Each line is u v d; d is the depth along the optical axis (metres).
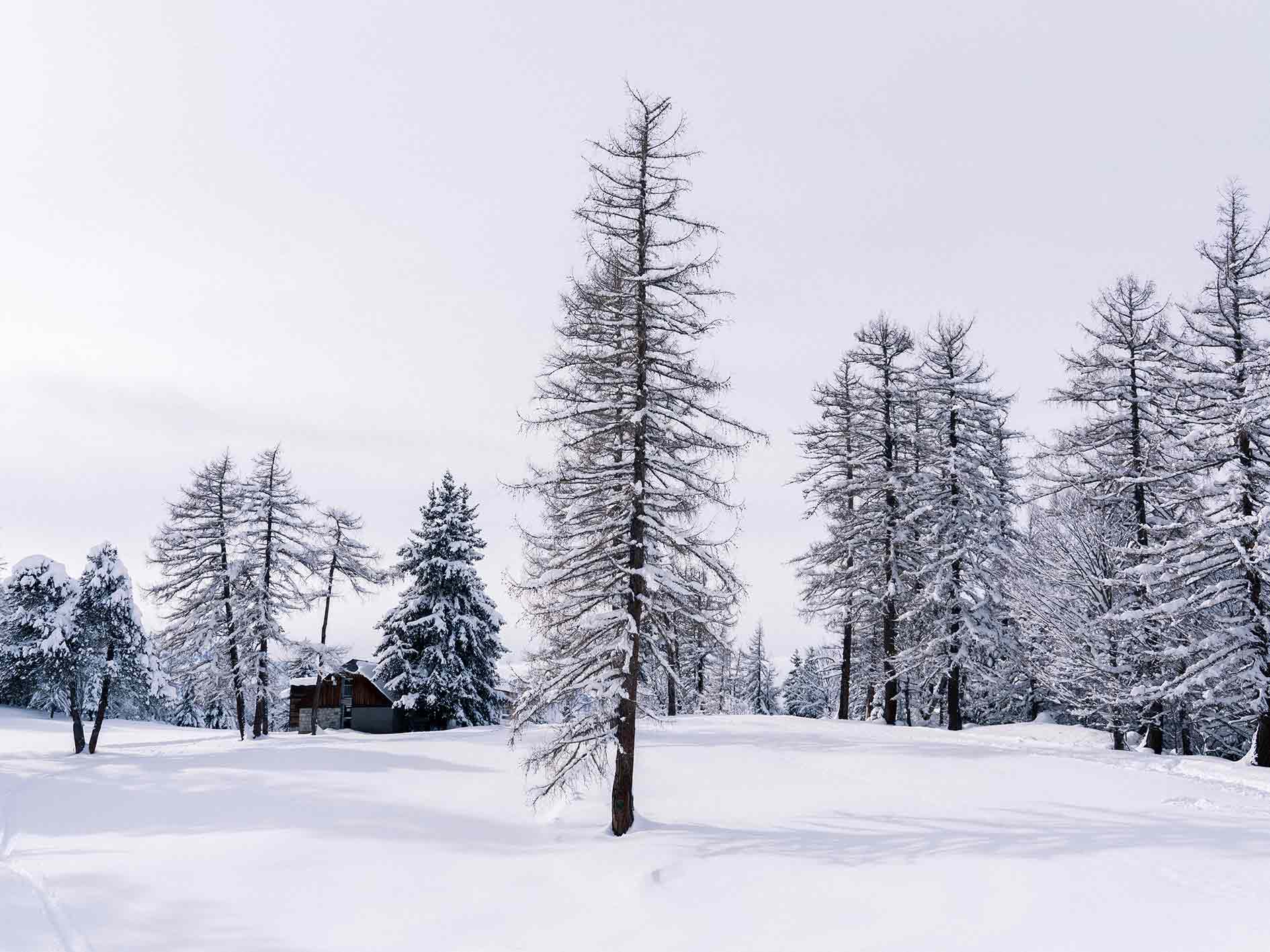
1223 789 18.83
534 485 17.86
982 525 31.30
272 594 40.34
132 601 39.03
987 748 24.94
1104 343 27.59
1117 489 27.52
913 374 34.19
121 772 28.14
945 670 31.06
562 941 12.03
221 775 26.11
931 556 32.34
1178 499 24.83
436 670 42.22
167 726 54.31
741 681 71.69
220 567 40.72
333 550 42.97
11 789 26.39
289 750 30.30
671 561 18.62
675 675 18.98
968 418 32.44
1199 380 24.39
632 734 17.83
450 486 45.81
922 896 12.16
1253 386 23.39
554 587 18.05
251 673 39.28
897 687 34.78
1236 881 11.47
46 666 37.62
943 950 10.21
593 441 18.62
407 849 16.86
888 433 34.47
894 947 10.48
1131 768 21.55
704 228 18.58
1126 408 27.81
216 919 13.20
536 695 17.69
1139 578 25.92
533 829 18.44
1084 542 30.48
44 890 14.84
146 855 16.92
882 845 15.02
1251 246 24.17
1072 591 30.67
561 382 18.33
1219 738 30.83
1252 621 23.19
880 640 36.19
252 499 41.06
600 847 16.38
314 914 13.37
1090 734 28.72
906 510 33.78
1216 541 24.02
